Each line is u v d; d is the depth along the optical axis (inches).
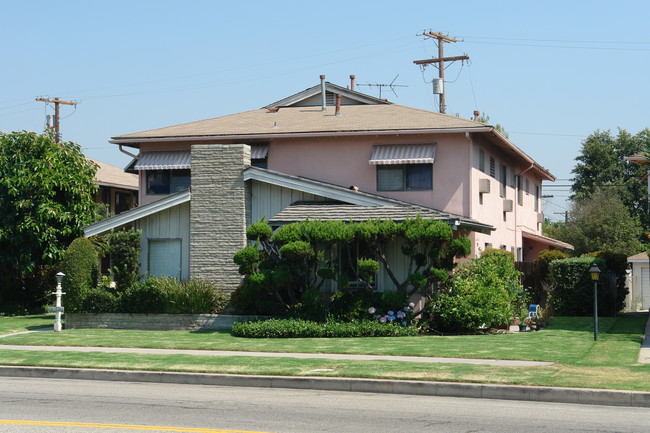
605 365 561.3
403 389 508.4
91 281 939.3
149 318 910.4
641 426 393.1
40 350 703.1
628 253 1855.3
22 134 1122.7
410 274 841.5
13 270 1155.3
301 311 853.2
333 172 1083.9
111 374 582.2
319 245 892.0
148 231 971.9
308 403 465.4
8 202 1106.1
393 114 1147.9
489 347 679.1
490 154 1167.6
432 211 884.6
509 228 1305.4
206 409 441.7
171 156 1130.7
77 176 1145.4
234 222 929.5
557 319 951.6
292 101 1322.6
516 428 386.9
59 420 404.5
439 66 1803.6
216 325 891.4
